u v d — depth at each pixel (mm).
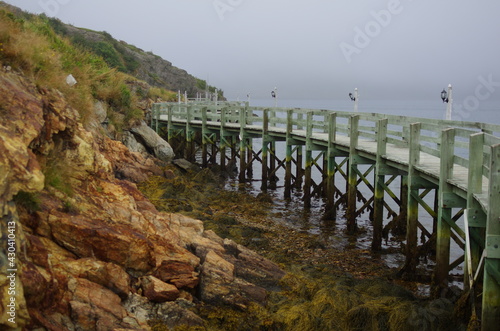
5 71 9766
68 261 7469
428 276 11609
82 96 14781
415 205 11695
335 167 17953
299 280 10000
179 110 30984
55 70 12641
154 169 19797
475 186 8469
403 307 8773
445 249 10148
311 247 13727
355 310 8602
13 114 7922
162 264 8734
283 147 41656
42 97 9578
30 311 5980
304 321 8297
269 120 21953
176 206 15391
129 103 23891
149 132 24000
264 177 22234
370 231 15992
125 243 8133
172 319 7785
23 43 11195
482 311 7500
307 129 18766
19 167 6547
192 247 10195
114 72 26672
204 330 7734
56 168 9016
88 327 6746
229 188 22359
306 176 18906
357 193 17750
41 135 8719
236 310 8508
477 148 8406
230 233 13914
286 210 18453
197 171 23641
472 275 8391
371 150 14516
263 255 12391
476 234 8867
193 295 8812
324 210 18641
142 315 7664
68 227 7805
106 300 7266
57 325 6348
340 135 19438
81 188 9734
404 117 13812
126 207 10016
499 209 7250
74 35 50156
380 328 8461
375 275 11789
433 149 10719
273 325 8211
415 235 11703
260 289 9133
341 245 14367
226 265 9398
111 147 18172
